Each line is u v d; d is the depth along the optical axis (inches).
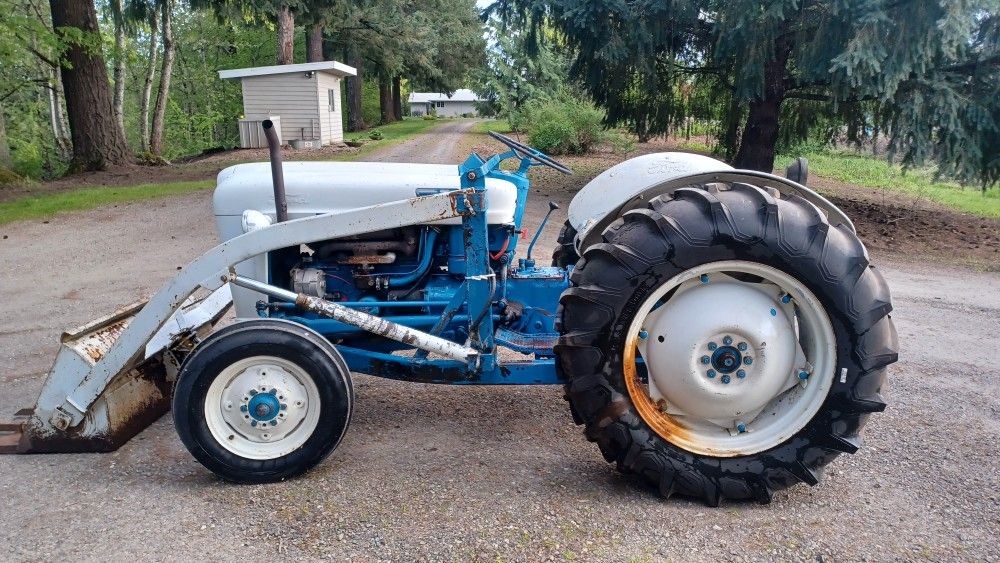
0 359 196.7
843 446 112.7
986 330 221.8
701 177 117.8
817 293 108.7
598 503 115.3
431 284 144.9
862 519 112.0
